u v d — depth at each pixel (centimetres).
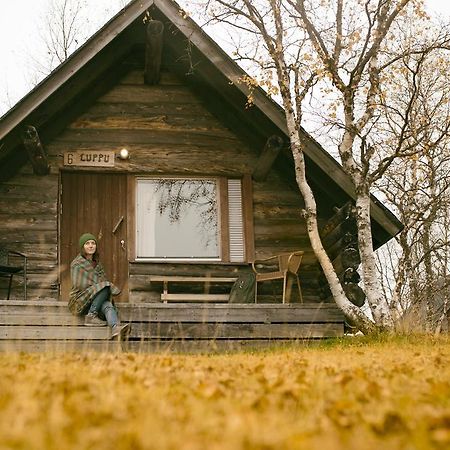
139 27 1246
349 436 342
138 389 468
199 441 307
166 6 1177
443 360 712
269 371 594
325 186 1248
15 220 1243
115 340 1007
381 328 1074
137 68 1319
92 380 506
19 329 998
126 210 1286
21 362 657
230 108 1308
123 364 634
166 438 314
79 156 1276
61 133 1281
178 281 1242
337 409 408
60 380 501
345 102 1119
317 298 1290
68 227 1267
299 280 1291
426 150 1120
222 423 353
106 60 1230
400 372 593
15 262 1230
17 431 317
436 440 327
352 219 1184
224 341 1064
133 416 375
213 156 1310
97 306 1010
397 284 1509
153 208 1298
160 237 1288
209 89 1308
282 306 1087
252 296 1224
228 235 1296
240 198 1315
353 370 597
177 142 1306
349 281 1182
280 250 1296
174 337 1043
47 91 1138
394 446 319
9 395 431
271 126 1234
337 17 1156
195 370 600
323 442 307
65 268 1248
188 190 1312
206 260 1285
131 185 1293
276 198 1312
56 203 1254
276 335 1077
